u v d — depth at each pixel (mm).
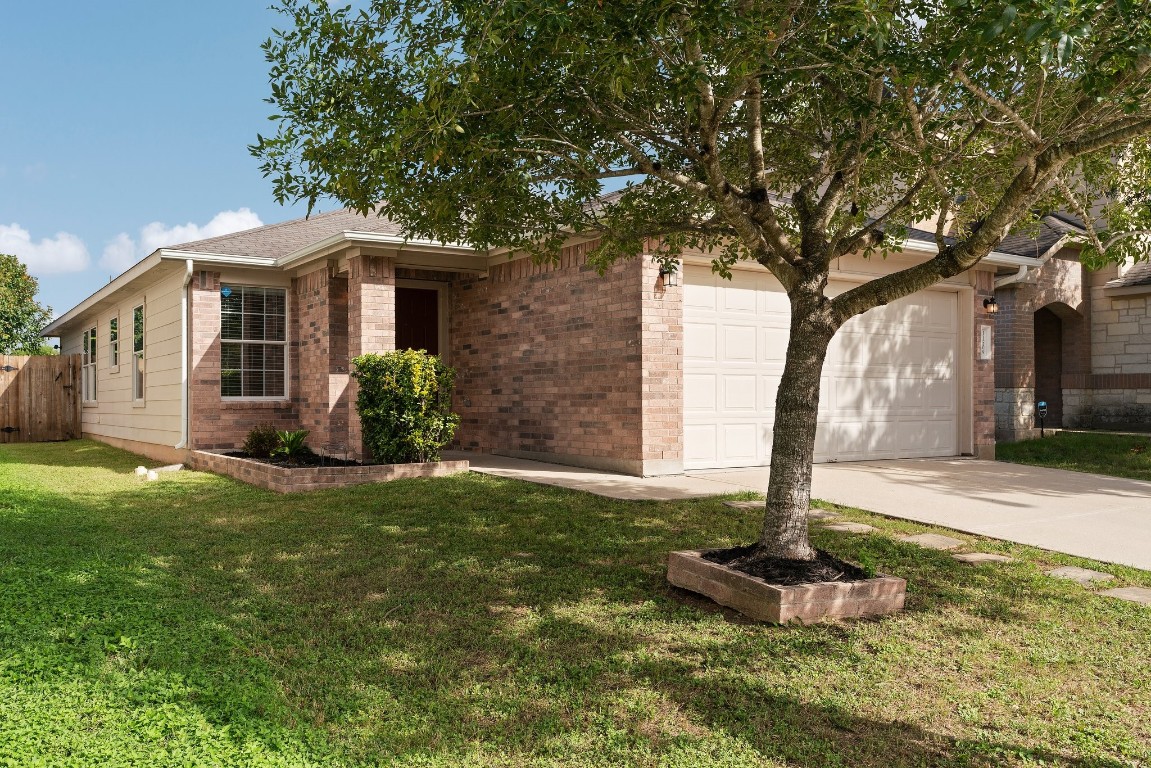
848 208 7688
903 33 5391
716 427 10672
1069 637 4441
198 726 3004
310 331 12711
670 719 3398
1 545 5945
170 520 7492
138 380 15758
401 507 7949
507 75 4949
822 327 5230
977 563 5957
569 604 4926
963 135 6688
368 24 5273
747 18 4355
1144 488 9422
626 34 4230
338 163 4992
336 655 4031
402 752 3039
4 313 34844
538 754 3070
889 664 4027
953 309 13047
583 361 10891
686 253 10312
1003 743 3217
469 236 6543
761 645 4246
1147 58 4418
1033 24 3229
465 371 13492
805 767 3014
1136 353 15398
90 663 3506
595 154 6266
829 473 10438
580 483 9359
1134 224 7352
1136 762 3080
